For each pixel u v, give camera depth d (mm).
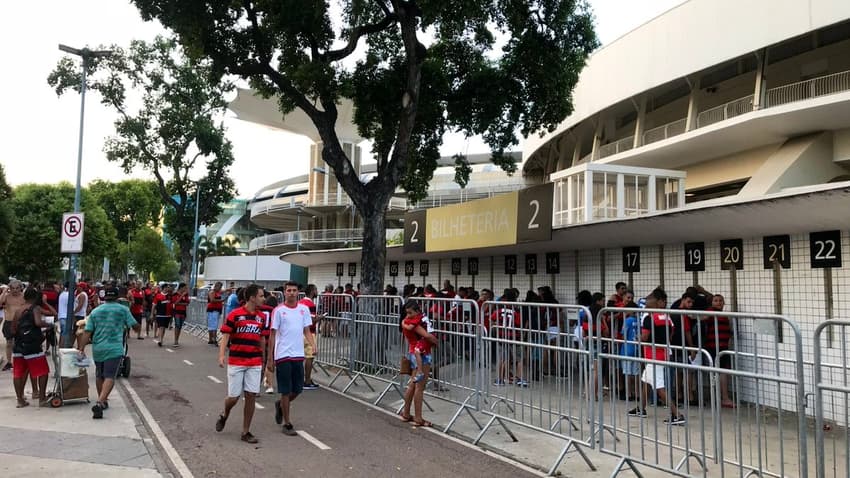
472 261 18938
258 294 7246
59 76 27594
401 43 16031
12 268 48219
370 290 14352
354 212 60438
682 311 5316
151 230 69938
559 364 6488
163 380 11805
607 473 6082
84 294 16453
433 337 8172
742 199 8875
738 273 10234
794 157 25031
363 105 15992
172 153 33125
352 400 9875
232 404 7246
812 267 8961
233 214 102500
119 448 6695
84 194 52562
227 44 13992
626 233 11625
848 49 25531
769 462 5672
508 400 7285
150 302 21719
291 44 13906
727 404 5691
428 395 9219
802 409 4250
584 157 41812
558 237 13078
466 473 6031
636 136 32781
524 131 16562
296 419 8383
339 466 6188
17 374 8852
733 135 26922
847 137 24875
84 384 9211
